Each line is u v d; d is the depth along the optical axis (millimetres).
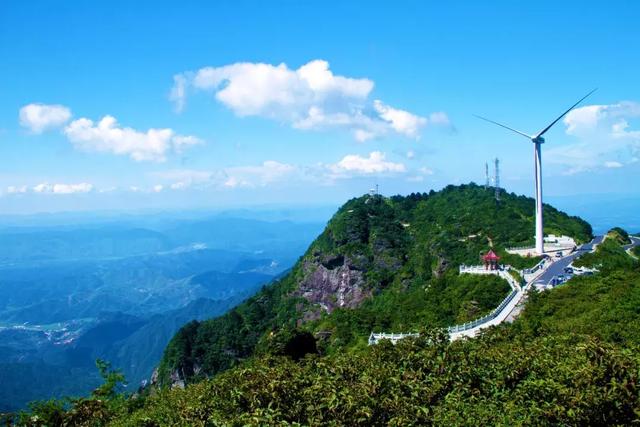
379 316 88125
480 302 73125
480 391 27828
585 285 60969
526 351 31562
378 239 146000
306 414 24516
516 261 97125
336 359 33500
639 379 24031
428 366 29656
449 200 165250
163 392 45938
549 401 24609
